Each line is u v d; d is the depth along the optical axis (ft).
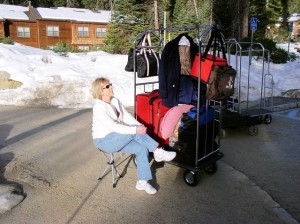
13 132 19.06
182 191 12.43
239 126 19.27
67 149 16.55
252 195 12.13
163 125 13.32
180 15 72.59
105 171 13.73
